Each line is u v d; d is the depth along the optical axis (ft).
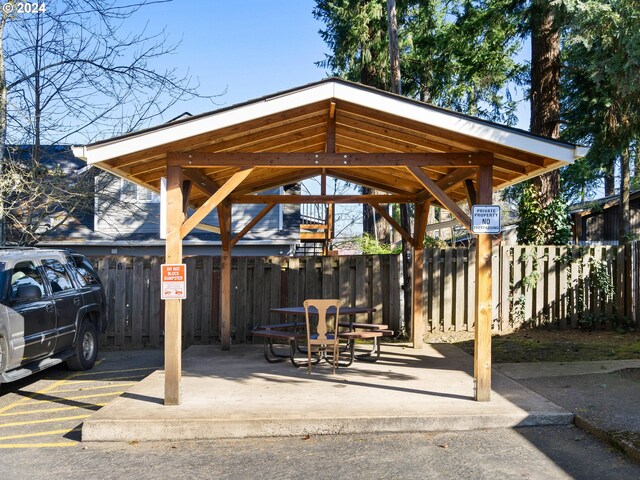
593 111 48.14
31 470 16.89
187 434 19.29
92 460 17.60
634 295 39.91
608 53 40.68
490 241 21.65
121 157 21.83
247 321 39.60
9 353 24.03
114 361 34.83
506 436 19.01
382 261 40.22
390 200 34.63
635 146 72.95
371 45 62.85
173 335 21.52
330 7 67.26
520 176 26.23
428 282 40.57
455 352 33.32
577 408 20.84
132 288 39.75
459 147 22.22
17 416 22.97
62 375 30.86
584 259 40.29
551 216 43.01
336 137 27.30
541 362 29.68
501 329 40.11
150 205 65.36
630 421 19.21
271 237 65.05
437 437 19.06
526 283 39.81
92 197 49.39
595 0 39.14
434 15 69.10
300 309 31.45
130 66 43.70
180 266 21.47
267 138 23.15
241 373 27.48
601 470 15.98
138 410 20.59
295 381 25.46
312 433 19.49
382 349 34.65
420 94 73.26
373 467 16.53
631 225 80.64
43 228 61.52
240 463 17.04
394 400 21.84
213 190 28.71
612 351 32.35
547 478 15.56
